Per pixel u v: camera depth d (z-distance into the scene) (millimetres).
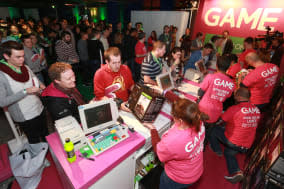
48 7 10672
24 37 2600
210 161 2404
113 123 1548
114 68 1776
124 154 1333
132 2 9367
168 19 6750
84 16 10617
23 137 2570
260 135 2201
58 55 3670
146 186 1653
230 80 1998
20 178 1737
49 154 2246
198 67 2949
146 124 1578
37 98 1938
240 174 1949
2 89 1561
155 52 2232
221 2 5051
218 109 2111
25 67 1775
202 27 5637
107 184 1348
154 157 2006
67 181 1255
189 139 1062
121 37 4879
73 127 1350
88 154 1308
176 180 1258
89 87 4402
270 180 965
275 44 3686
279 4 4227
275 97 2811
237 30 4992
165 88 2129
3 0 8102
